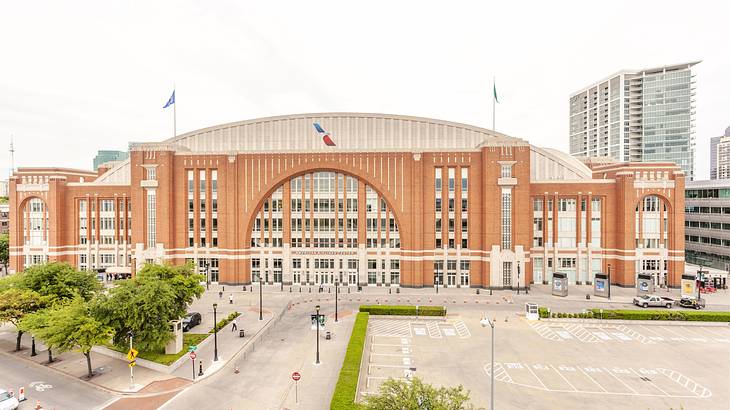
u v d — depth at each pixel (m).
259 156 69.44
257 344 39.75
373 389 29.28
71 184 74.69
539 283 70.50
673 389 29.81
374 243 69.69
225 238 69.44
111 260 74.50
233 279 69.00
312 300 58.69
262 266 70.62
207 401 27.83
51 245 72.88
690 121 174.00
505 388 29.78
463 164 66.75
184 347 37.19
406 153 67.50
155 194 68.31
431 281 67.44
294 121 74.50
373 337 41.81
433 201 67.38
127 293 34.41
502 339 41.12
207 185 69.69
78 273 44.09
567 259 70.06
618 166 70.81
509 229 64.81
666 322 46.06
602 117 191.00
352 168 68.25
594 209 69.69
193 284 42.12
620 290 65.06
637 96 181.50
